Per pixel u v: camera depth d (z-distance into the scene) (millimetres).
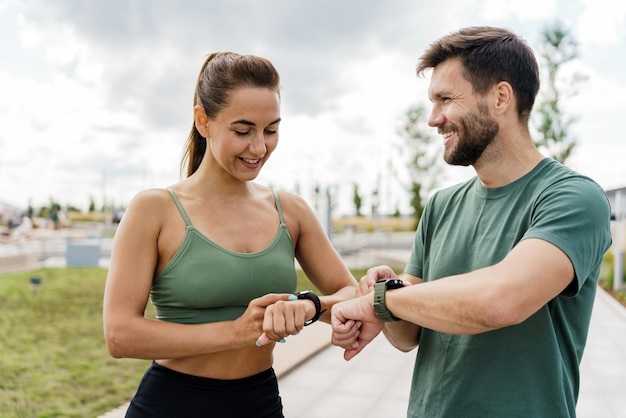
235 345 1391
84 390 4625
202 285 1450
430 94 1485
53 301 9578
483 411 1362
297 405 4016
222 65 1458
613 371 4789
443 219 1641
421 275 1746
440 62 1467
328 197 14227
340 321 1484
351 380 4582
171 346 1376
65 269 15375
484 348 1383
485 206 1488
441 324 1259
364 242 25828
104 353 5918
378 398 4152
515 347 1348
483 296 1167
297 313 1373
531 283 1167
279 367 4711
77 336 6781
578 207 1252
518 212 1405
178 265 1467
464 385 1401
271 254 1560
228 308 1502
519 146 1429
